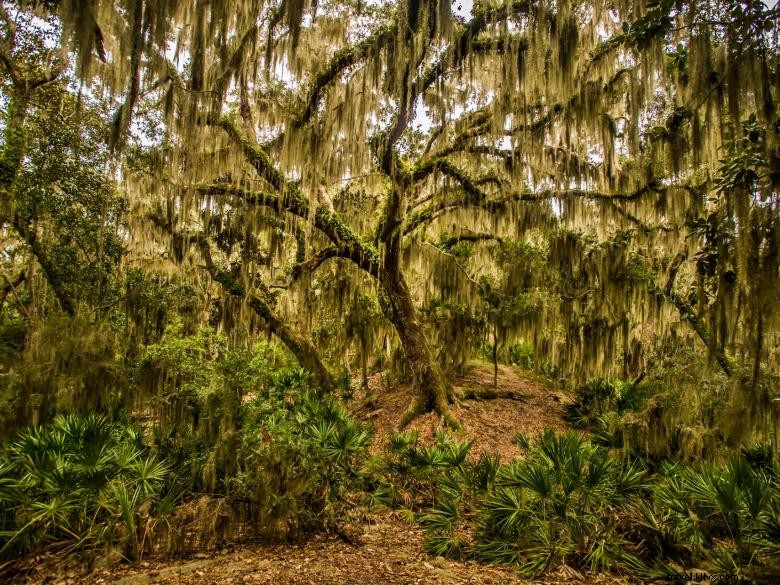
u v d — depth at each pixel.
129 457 5.76
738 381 5.50
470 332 14.42
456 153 12.23
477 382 15.25
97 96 9.98
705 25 4.78
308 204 11.60
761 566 4.32
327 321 15.76
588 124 9.02
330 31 10.56
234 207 12.94
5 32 8.34
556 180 11.60
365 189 14.55
